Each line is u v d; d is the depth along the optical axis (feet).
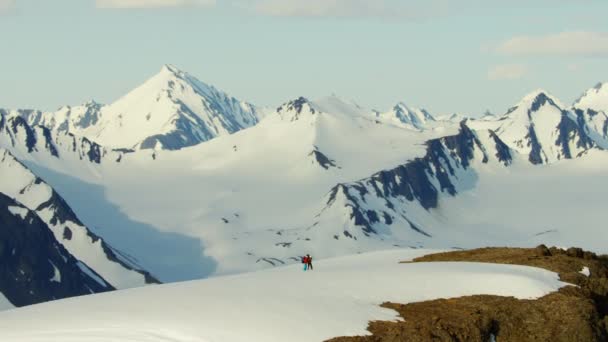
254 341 270.46
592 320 336.70
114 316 292.40
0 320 300.61
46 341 271.28
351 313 304.30
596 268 401.08
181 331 276.21
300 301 311.88
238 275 389.60
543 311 333.01
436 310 321.32
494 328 321.52
